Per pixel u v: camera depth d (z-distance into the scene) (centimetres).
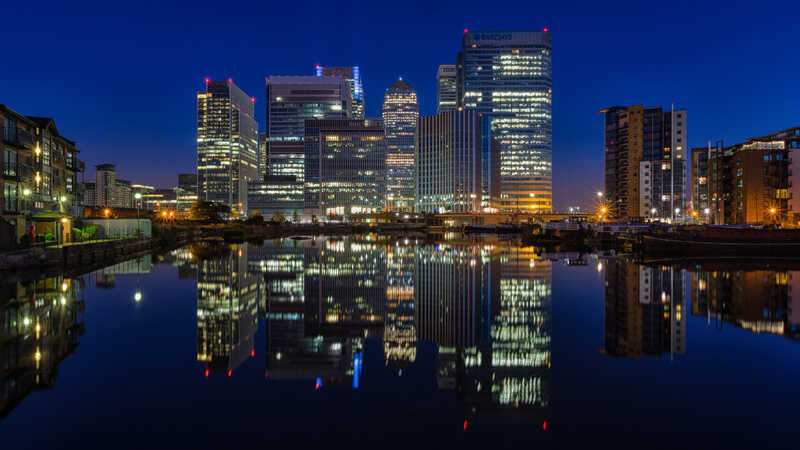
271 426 1066
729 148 11869
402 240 12294
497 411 1170
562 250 7800
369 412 1159
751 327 2100
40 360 1538
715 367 1513
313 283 3872
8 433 1006
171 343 1780
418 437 1016
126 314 2336
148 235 7675
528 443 979
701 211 14225
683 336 1956
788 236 6625
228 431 1034
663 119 15088
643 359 1619
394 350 1842
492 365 1609
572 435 1030
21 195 5238
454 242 11000
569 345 1839
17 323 2103
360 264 5425
